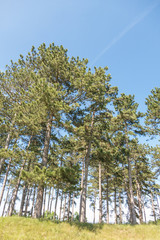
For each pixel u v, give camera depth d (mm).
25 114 13586
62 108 12266
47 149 14477
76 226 11547
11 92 20203
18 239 7820
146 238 10977
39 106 12828
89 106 16531
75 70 16312
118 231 12547
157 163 23000
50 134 15359
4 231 8711
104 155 17953
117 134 21828
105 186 30531
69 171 10812
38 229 9719
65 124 13164
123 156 22094
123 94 22562
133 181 26641
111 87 18375
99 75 17109
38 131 14750
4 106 18828
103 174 27203
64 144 16719
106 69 17938
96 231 11602
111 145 19719
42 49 18859
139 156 25188
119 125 21656
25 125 13836
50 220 11867
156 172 23031
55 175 10875
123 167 24594
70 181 11391
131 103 23031
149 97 23766
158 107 21094
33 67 19844
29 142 19391
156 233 11953
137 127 21750
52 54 17172
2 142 20547
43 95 12383
